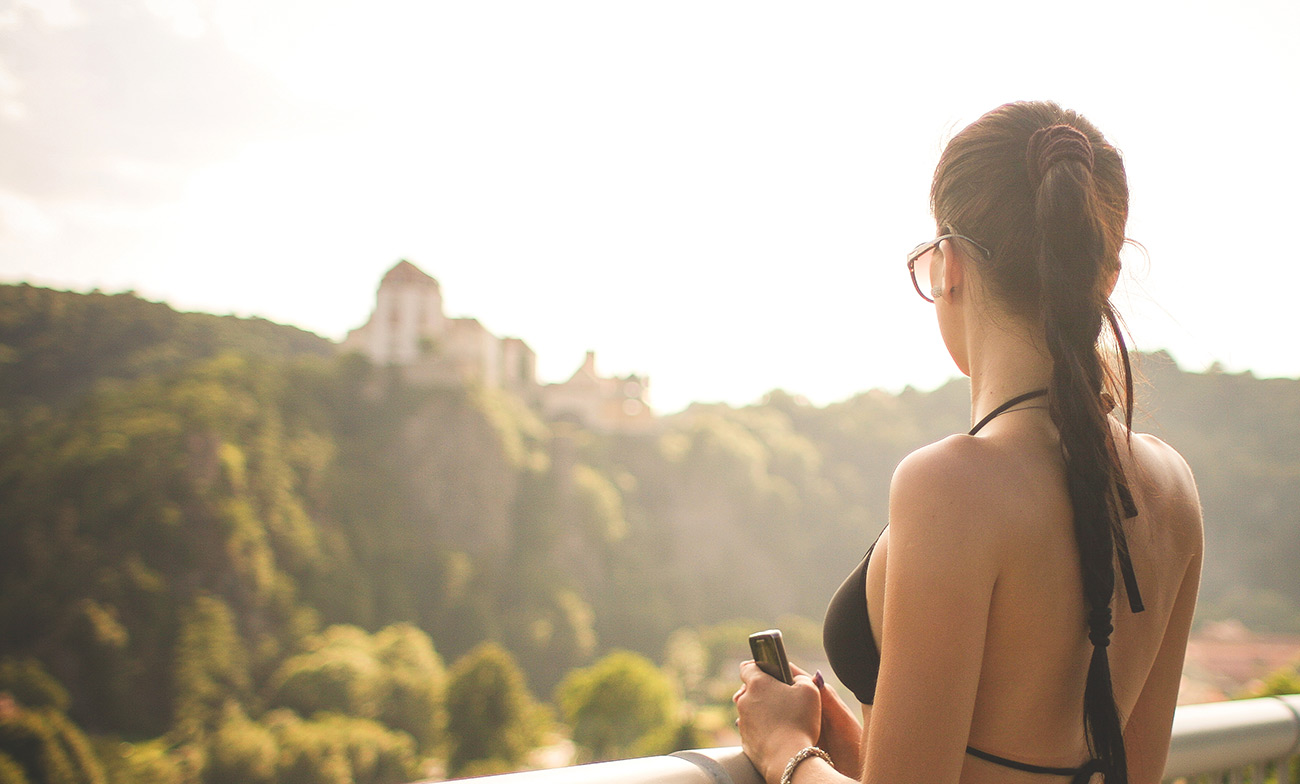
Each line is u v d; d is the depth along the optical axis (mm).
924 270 1174
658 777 1073
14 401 111250
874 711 923
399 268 123438
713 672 89938
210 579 83125
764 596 131000
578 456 128375
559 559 114250
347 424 112625
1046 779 971
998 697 956
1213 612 82188
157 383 102938
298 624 86562
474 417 114938
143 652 75375
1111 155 1134
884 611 959
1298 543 88875
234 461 90688
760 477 141375
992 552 893
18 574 77438
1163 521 1104
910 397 178750
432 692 77000
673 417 171250
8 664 69000
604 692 60750
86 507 82312
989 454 949
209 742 65812
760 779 1183
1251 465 94000
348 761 65875
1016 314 1040
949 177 1125
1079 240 976
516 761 61938
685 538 131125
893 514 950
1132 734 1214
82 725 70188
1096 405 928
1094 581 907
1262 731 1801
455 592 102875
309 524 96438
